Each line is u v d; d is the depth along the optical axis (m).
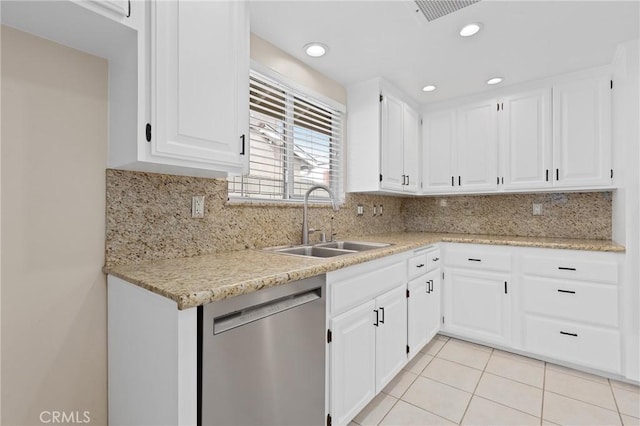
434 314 2.51
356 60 2.15
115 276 1.20
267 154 2.06
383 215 3.19
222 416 1.00
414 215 3.51
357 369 1.58
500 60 2.14
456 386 1.94
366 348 1.65
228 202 1.74
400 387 1.93
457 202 3.24
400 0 1.53
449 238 2.64
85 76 1.21
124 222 1.33
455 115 2.88
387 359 1.84
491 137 2.69
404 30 1.78
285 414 1.22
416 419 1.64
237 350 1.05
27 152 1.09
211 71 1.26
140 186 1.38
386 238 2.58
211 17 1.26
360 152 2.56
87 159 1.22
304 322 1.29
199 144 1.23
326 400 1.41
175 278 1.08
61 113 1.16
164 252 1.46
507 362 2.24
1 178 1.04
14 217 1.06
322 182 2.47
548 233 2.75
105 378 1.27
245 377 1.07
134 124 1.11
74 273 1.19
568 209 2.66
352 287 1.56
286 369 1.22
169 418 0.94
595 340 2.06
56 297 1.15
